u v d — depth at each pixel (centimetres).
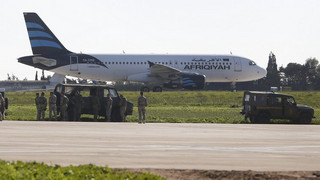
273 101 10588
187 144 5734
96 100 10169
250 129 8319
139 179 3272
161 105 17738
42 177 3234
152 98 19862
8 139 5919
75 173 3394
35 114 12331
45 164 3784
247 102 10762
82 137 6319
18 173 3300
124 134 6881
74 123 9075
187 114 13062
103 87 10562
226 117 12181
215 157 4684
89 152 4894
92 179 3294
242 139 6444
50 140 5878
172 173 3706
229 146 5594
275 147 5569
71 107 10512
